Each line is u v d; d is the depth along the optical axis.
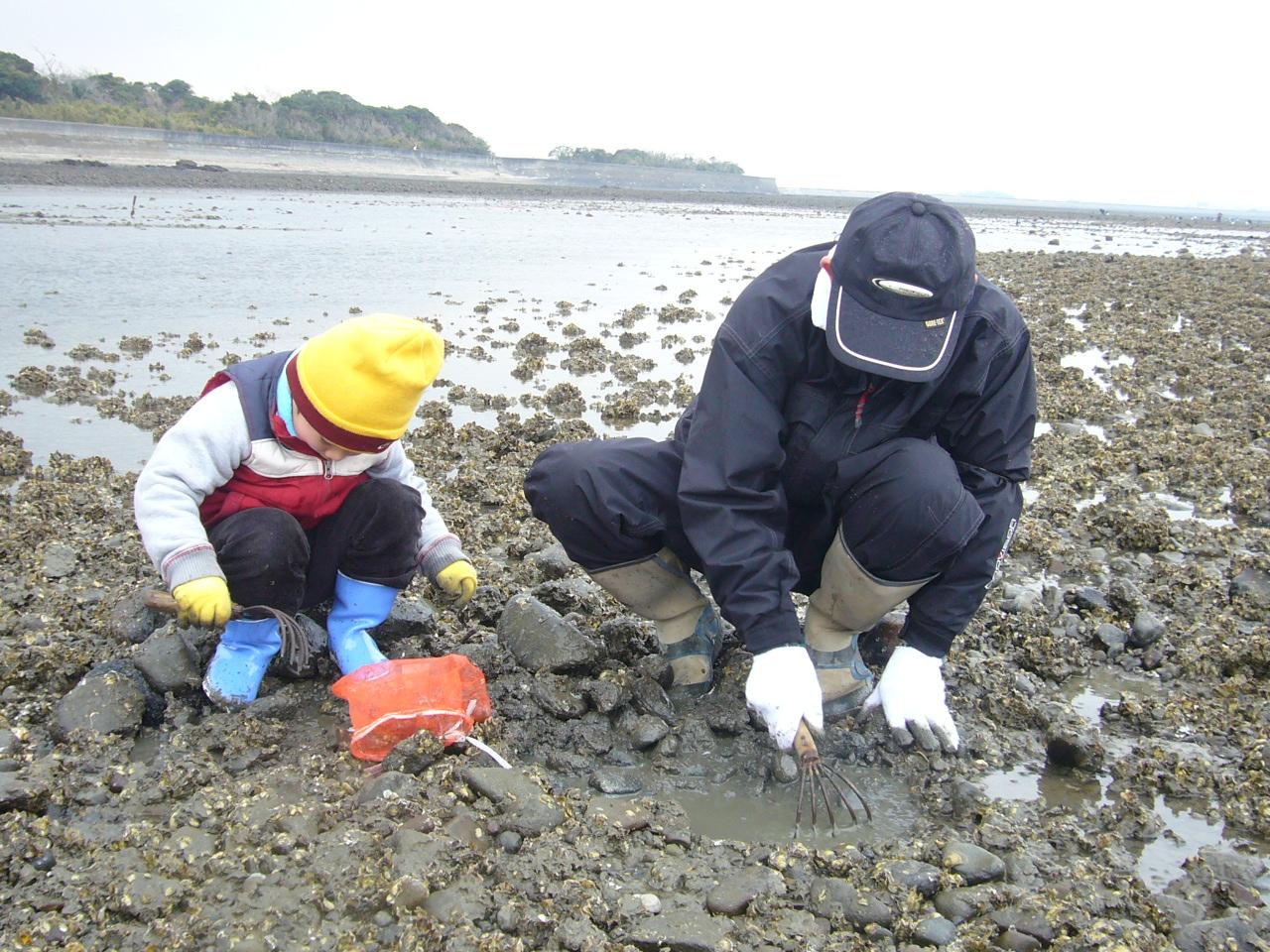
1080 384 9.53
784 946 2.59
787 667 3.08
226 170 36.28
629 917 2.64
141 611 3.89
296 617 3.64
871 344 2.91
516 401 8.06
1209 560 5.39
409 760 3.16
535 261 17.28
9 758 3.13
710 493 3.15
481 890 2.67
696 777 3.34
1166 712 3.79
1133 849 3.08
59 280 11.91
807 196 73.44
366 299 12.01
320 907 2.56
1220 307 15.20
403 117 68.88
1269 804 3.24
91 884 2.61
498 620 4.22
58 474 5.75
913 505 3.15
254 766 3.22
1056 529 5.73
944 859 2.87
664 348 10.38
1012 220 50.25
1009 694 3.79
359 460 3.46
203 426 3.26
